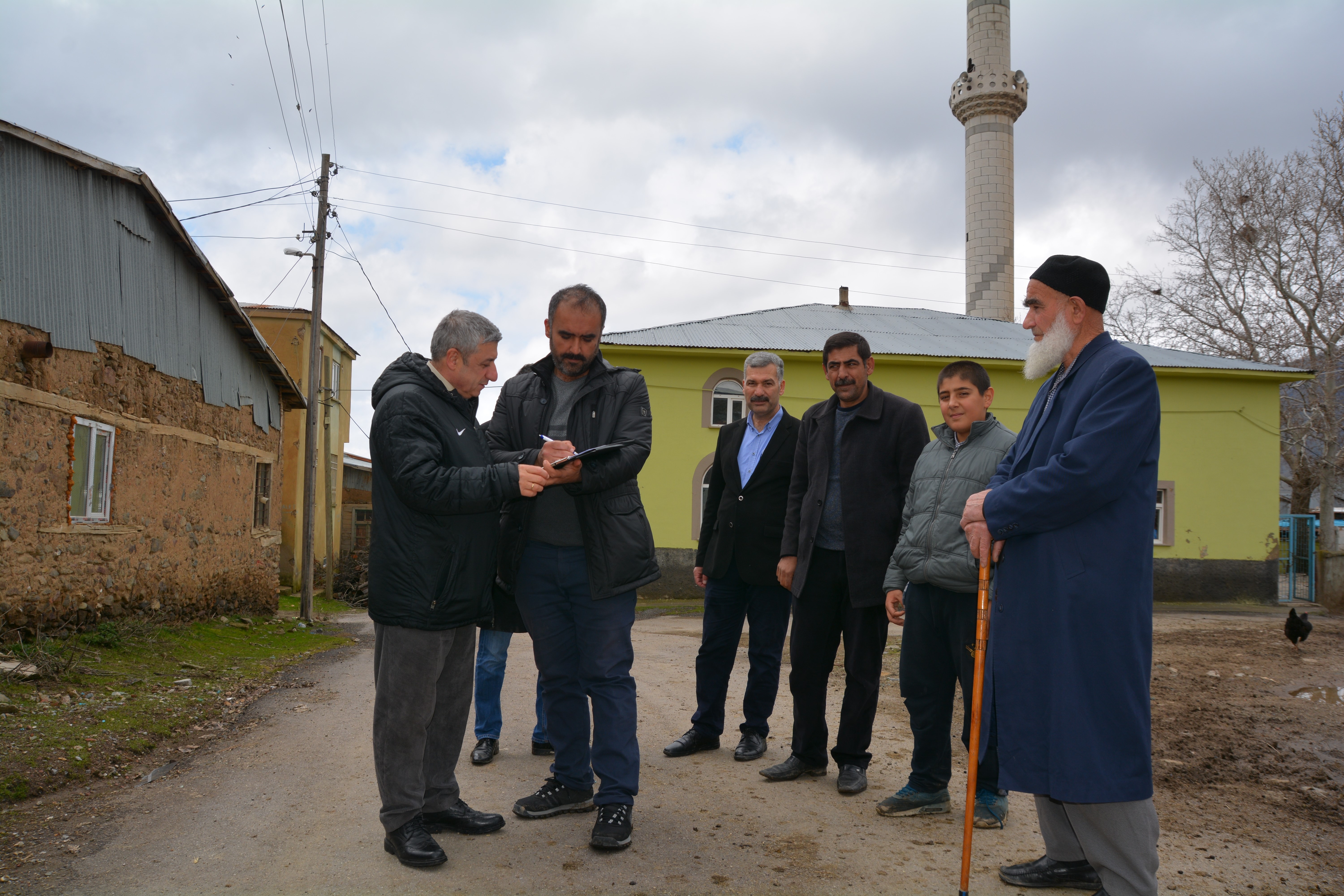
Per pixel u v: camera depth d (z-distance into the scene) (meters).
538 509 3.38
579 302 3.33
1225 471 19.78
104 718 4.95
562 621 3.44
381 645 2.98
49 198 7.57
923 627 3.55
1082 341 2.66
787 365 18.55
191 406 10.77
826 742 4.11
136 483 9.20
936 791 3.55
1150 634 2.43
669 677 7.00
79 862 2.95
